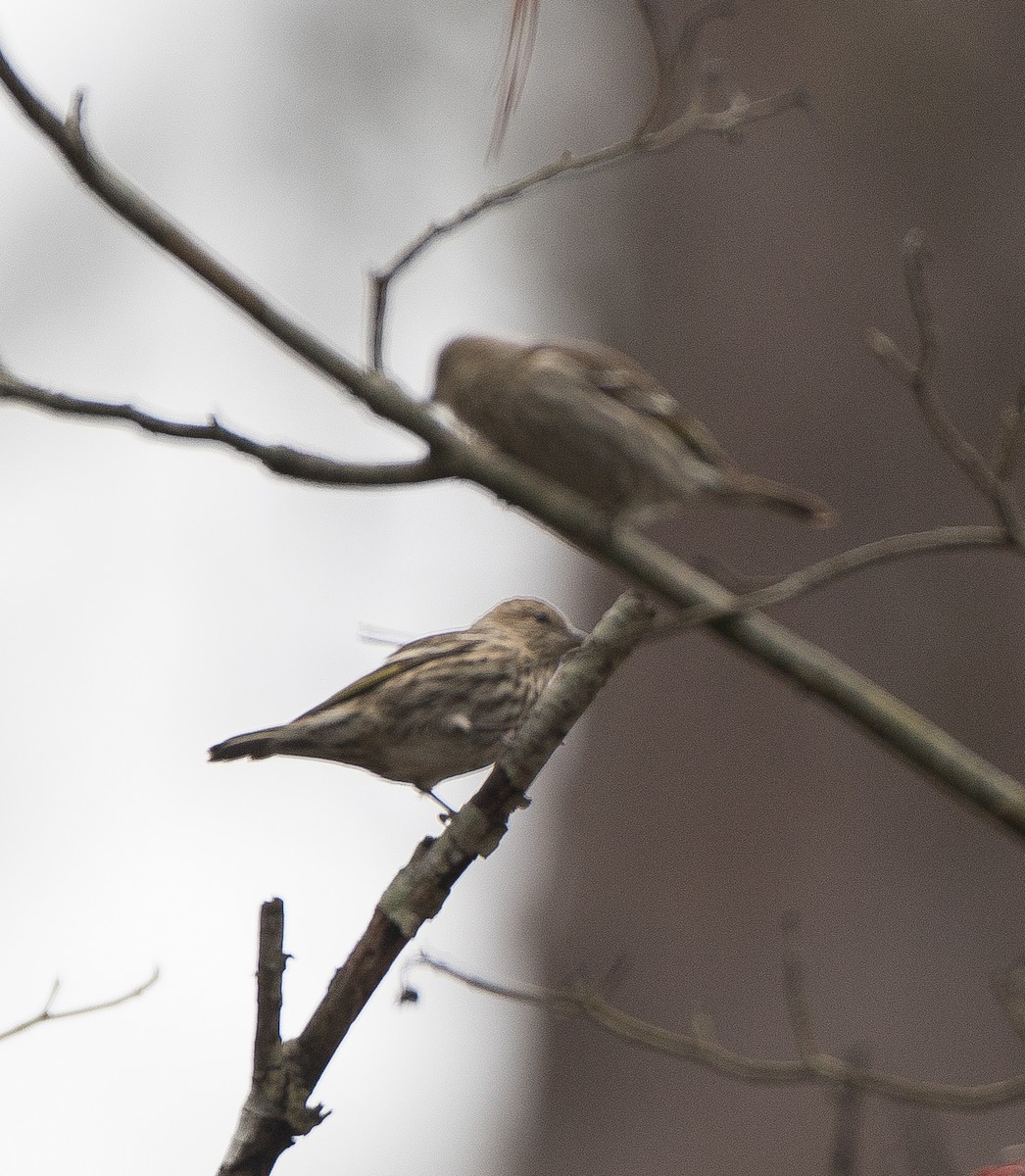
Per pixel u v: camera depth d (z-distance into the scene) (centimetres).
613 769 1315
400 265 644
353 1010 584
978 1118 1121
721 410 1362
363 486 650
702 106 686
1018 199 1348
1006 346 1312
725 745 1292
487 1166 1276
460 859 608
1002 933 1190
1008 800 592
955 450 631
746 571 1277
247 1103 572
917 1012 1184
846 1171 661
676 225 1425
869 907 1222
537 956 1297
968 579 1248
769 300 1377
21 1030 664
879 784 1251
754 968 1235
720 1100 1205
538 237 1546
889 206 1367
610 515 655
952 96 1384
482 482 652
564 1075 1276
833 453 1319
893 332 1334
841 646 1251
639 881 1290
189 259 629
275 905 569
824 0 1419
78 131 618
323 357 640
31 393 623
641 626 625
